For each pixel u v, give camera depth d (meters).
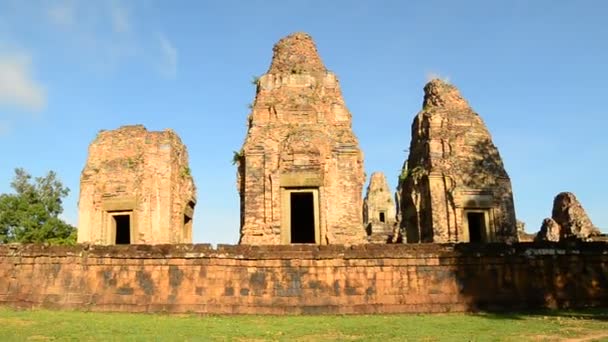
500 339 12.04
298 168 22.30
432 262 18.19
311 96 23.83
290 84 24.06
